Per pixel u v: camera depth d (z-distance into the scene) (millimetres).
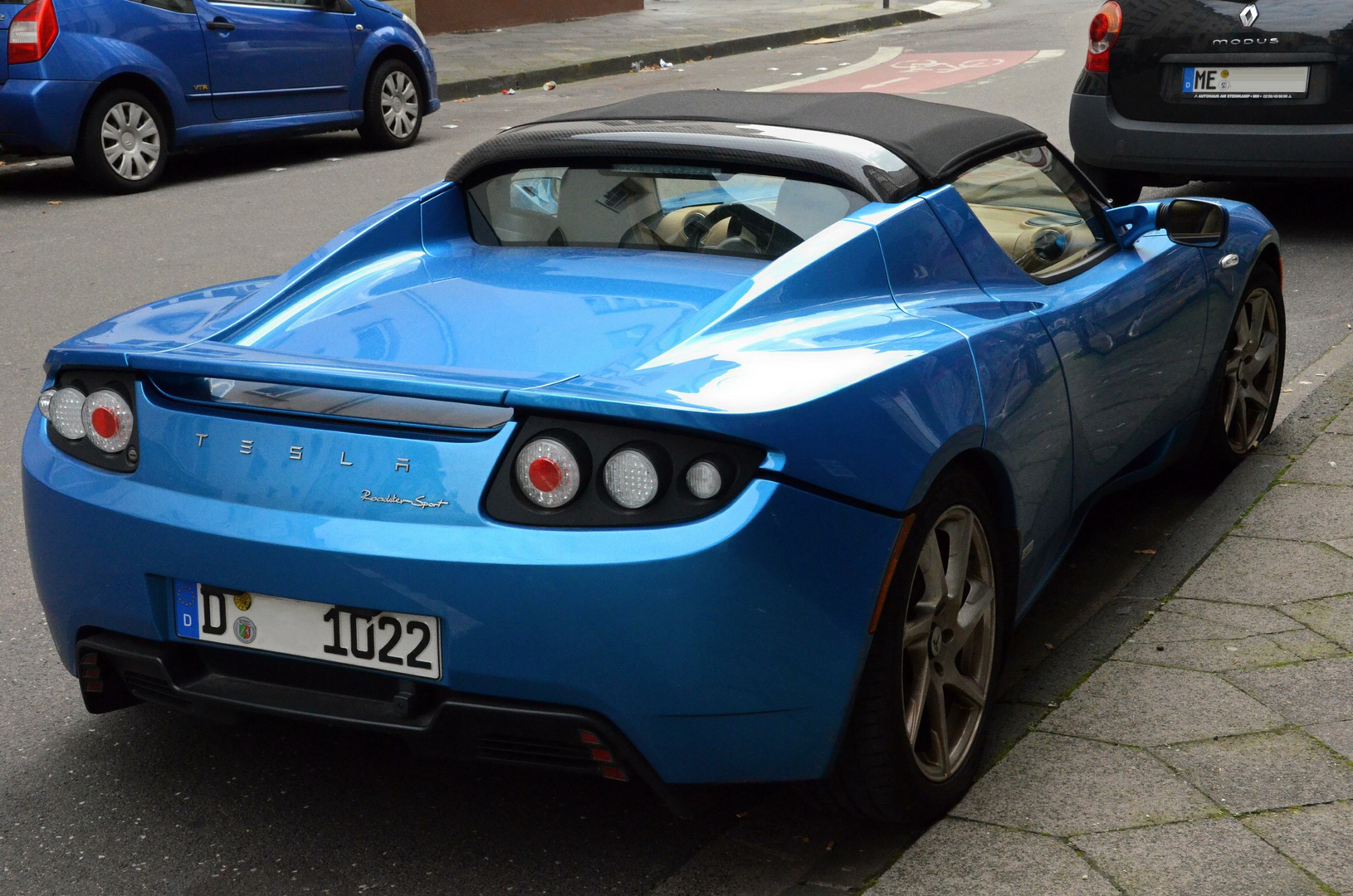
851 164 2932
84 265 7621
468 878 2518
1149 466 3855
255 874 2535
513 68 16562
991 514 2740
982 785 2674
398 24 11695
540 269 2969
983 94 13953
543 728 2262
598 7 22969
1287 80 6992
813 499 2238
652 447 2176
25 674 3334
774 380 2293
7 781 2852
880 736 2410
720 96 3543
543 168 3277
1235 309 4066
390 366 2338
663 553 2141
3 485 4625
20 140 9445
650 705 2213
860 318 2633
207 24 10133
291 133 10930
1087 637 3316
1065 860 2408
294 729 3064
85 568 2533
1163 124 7332
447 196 3344
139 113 9828
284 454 2365
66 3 9383
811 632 2260
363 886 2498
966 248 2996
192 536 2387
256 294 2939
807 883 2453
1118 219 3705
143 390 2492
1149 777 2662
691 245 3020
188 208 9195
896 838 2590
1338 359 5434
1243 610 3369
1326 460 4328
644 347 2480
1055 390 2938
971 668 2764
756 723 2270
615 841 2627
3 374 5754
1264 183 8984
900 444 2375
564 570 2160
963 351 2623
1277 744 2760
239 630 2432
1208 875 2348
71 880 2523
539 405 2182
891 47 19453
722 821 2682
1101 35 7457
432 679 2295
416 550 2229
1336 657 3105
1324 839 2439
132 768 2902
